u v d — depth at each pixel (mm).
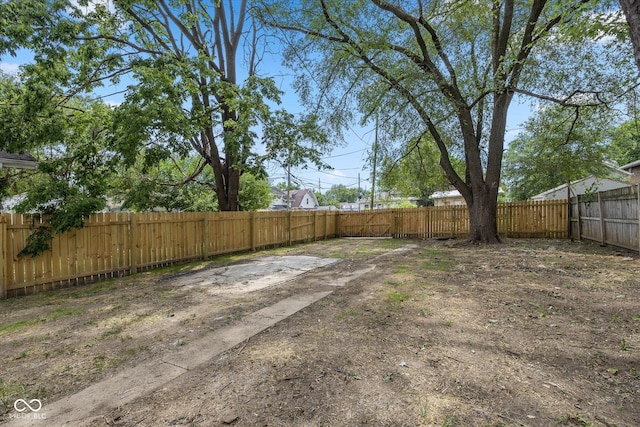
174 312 4113
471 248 9242
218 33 11320
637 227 6531
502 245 9414
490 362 2498
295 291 5004
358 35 9344
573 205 10312
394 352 2703
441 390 2119
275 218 11688
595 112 8914
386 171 13430
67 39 6949
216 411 1971
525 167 15859
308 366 2498
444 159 10586
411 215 14469
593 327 3123
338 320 3553
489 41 10359
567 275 5227
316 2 9188
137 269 7012
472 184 10164
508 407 1925
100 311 4246
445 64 9805
